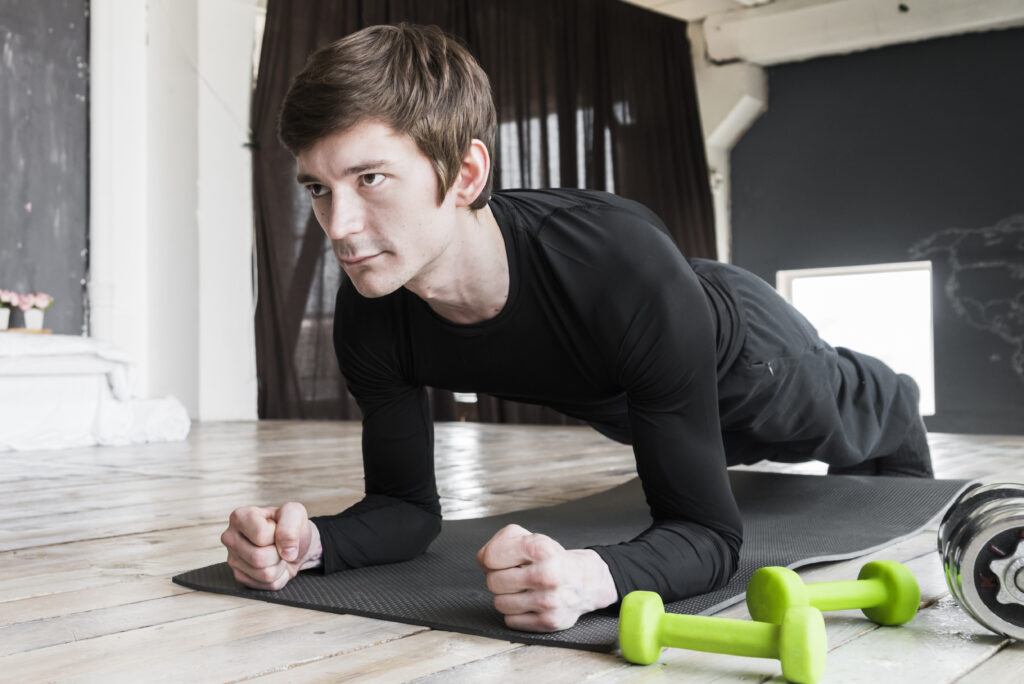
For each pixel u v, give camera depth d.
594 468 3.19
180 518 2.02
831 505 1.94
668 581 1.09
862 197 7.60
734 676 0.89
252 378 6.45
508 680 0.88
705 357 1.15
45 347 4.15
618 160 7.39
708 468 1.16
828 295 7.82
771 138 8.05
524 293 1.15
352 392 1.37
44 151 5.88
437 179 0.95
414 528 1.42
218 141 6.36
